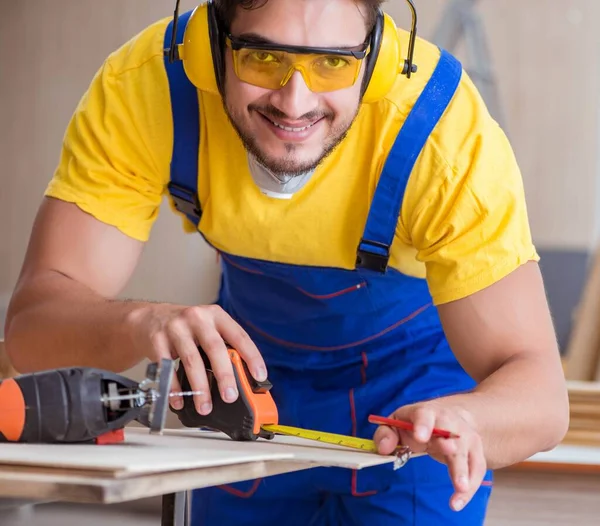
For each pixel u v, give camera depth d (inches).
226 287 80.2
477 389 54.9
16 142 231.5
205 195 66.9
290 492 73.9
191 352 52.7
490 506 98.1
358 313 71.8
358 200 63.9
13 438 47.4
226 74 58.3
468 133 61.2
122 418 48.2
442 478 71.1
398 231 64.2
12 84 230.4
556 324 206.1
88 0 225.9
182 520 45.9
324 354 74.6
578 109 213.5
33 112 230.4
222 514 75.9
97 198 65.9
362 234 64.3
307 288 69.9
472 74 194.9
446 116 61.7
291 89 55.1
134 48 66.6
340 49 54.6
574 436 108.7
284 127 56.9
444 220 60.6
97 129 65.6
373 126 62.1
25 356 62.4
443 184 60.2
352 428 72.8
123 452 43.0
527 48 214.1
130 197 67.0
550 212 214.5
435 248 61.1
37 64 229.1
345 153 62.8
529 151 215.2
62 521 141.1
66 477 36.4
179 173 66.3
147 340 53.8
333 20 54.3
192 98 63.9
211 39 57.3
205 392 52.8
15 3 228.2
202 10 57.4
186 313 53.7
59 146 229.9
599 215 213.3
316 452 47.6
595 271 156.1
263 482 74.2
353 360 74.0
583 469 102.7
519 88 214.5
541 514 96.5
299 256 66.9
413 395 72.2
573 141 213.8
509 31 214.2
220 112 63.5
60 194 66.1
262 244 66.9
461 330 60.6
